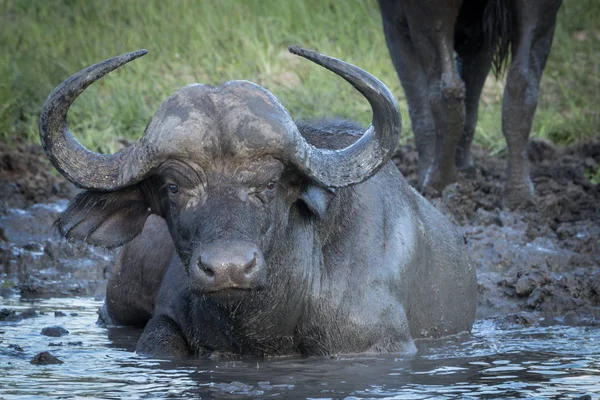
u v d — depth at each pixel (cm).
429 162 4066
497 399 1905
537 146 4559
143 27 6166
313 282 2241
